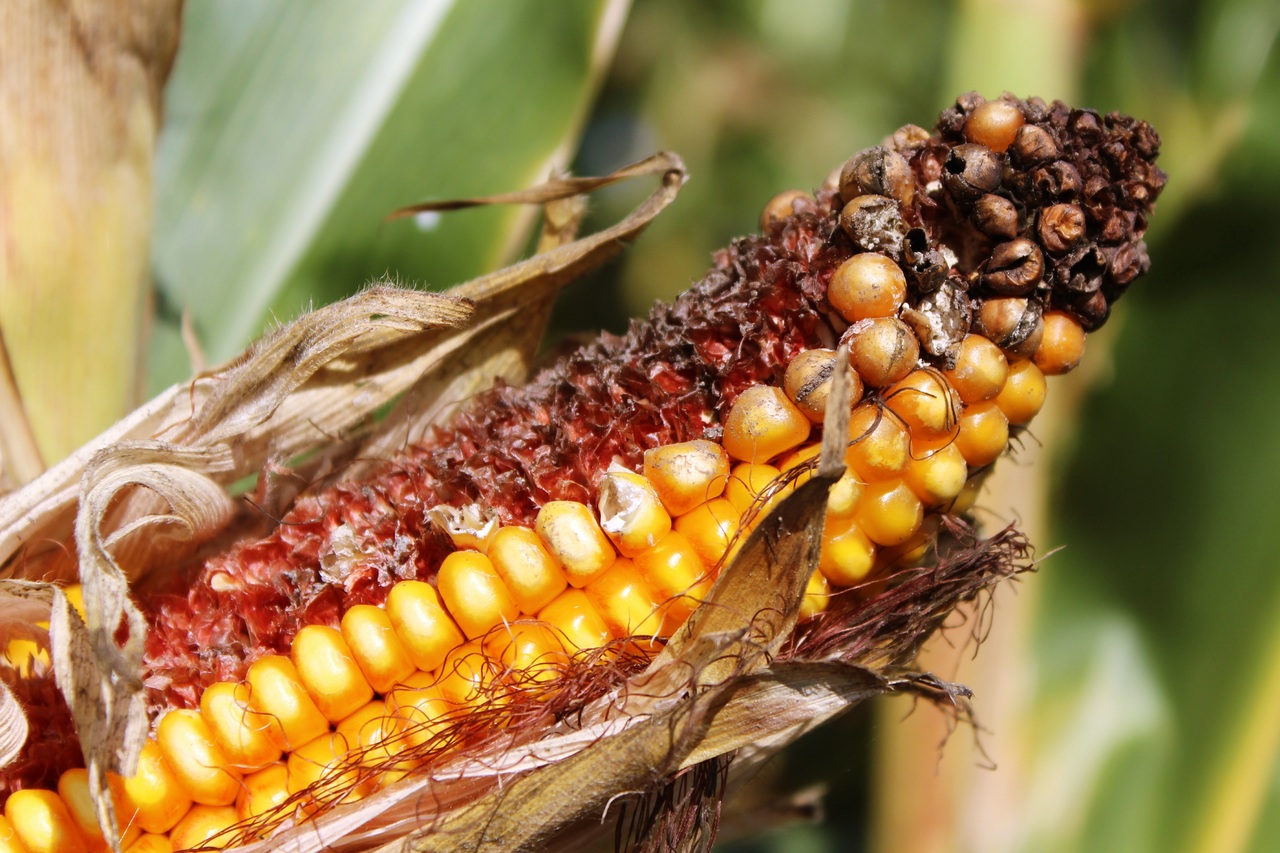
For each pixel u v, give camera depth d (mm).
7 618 383
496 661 372
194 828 372
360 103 448
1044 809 438
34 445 413
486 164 452
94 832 372
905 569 384
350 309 385
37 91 415
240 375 385
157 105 428
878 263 371
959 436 377
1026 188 373
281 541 382
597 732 369
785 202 392
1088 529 444
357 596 375
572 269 404
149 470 380
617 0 453
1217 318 439
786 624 368
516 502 375
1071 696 441
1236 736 434
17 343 415
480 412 389
